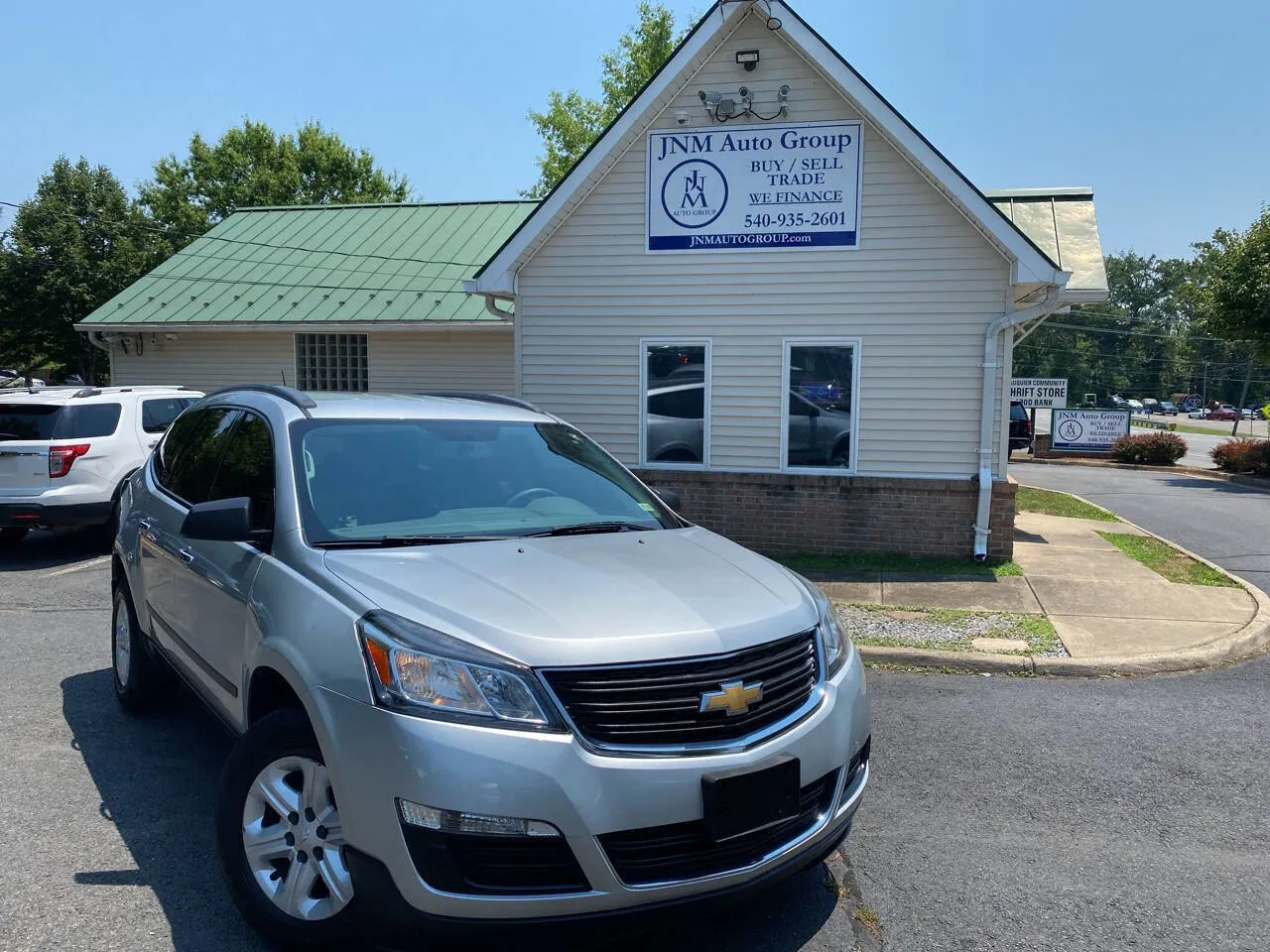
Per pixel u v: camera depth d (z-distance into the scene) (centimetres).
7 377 3700
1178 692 631
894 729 555
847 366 1048
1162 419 8556
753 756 289
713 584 337
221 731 515
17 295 2592
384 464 400
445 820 263
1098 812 445
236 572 370
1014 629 758
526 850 267
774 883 298
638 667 282
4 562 1015
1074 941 336
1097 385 10819
